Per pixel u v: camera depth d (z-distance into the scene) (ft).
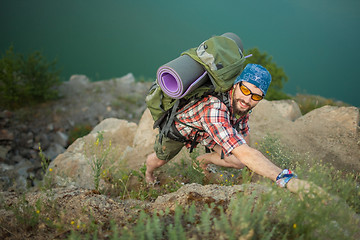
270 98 24.89
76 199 8.87
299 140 14.28
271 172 6.48
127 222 7.36
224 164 10.64
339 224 5.74
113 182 12.78
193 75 7.24
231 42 7.54
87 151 15.31
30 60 34.06
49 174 13.66
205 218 5.39
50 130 31.32
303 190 5.76
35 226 7.59
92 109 34.99
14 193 11.00
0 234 7.34
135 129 17.39
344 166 12.39
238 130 8.80
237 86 7.31
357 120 14.89
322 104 28.48
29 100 34.19
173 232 5.14
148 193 11.34
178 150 10.06
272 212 6.35
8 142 28.07
